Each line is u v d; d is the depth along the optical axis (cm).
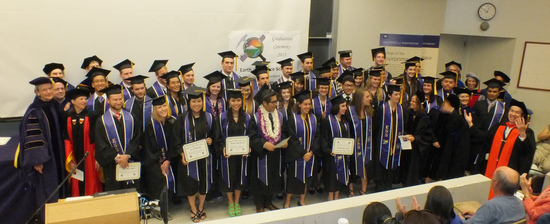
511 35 787
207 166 427
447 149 500
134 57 534
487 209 283
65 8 487
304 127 438
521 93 797
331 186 459
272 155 438
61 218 229
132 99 462
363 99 459
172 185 432
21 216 390
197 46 566
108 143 390
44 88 379
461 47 891
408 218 206
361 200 318
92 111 409
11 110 484
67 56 499
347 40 698
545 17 744
